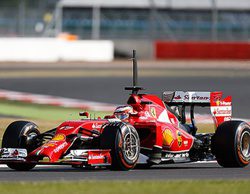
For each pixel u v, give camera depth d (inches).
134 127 1518.2
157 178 1318.9
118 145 1418.6
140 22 7224.4
